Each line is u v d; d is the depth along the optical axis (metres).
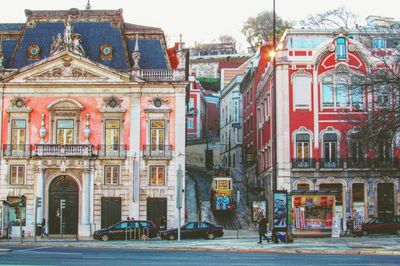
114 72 53.28
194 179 69.81
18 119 53.50
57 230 52.31
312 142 52.56
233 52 130.75
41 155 52.12
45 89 53.62
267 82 58.66
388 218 47.03
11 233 51.53
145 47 56.03
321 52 53.06
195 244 36.31
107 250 32.38
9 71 53.69
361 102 52.44
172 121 53.41
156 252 30.25
